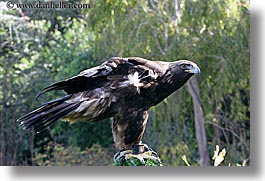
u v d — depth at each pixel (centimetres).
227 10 1559
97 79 684
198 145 1770
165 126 1698
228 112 1869
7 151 2039
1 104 2031
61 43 2142
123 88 680
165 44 1584
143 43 1580
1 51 2041
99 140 2100
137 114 696
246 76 1628
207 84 1697
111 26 1623
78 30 2136
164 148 1716
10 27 1992
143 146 714
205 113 1759
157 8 1605
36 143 2123
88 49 2075
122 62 685
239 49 1595
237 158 1781
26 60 2083
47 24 2102
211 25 1561
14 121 2041
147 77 691
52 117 675
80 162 2041
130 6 1600
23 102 2045
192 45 1573
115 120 706
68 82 677
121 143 707
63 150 2020
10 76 2041
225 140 1886
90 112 682
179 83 712
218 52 1594
